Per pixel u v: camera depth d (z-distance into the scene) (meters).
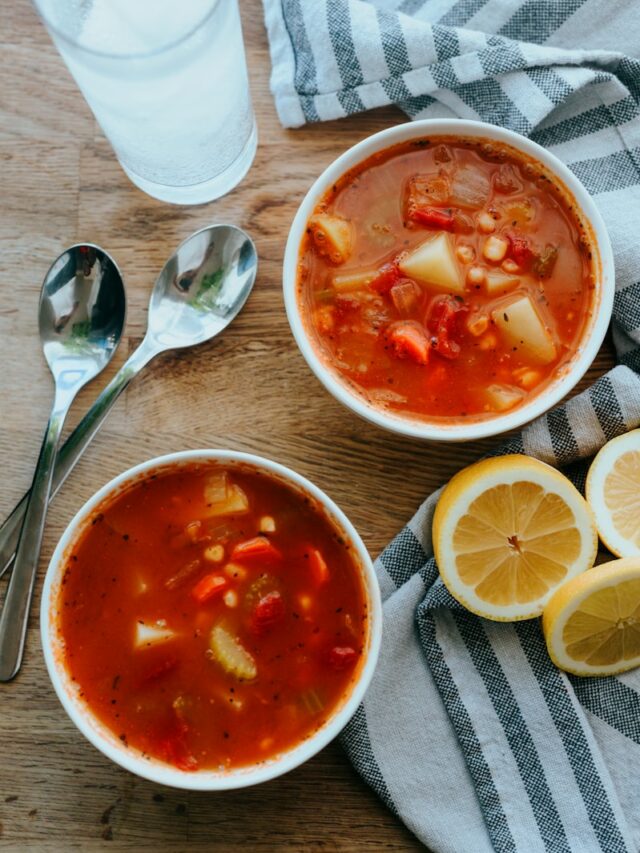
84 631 0.33
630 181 0.37
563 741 0.35
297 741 0.32
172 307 0.36
